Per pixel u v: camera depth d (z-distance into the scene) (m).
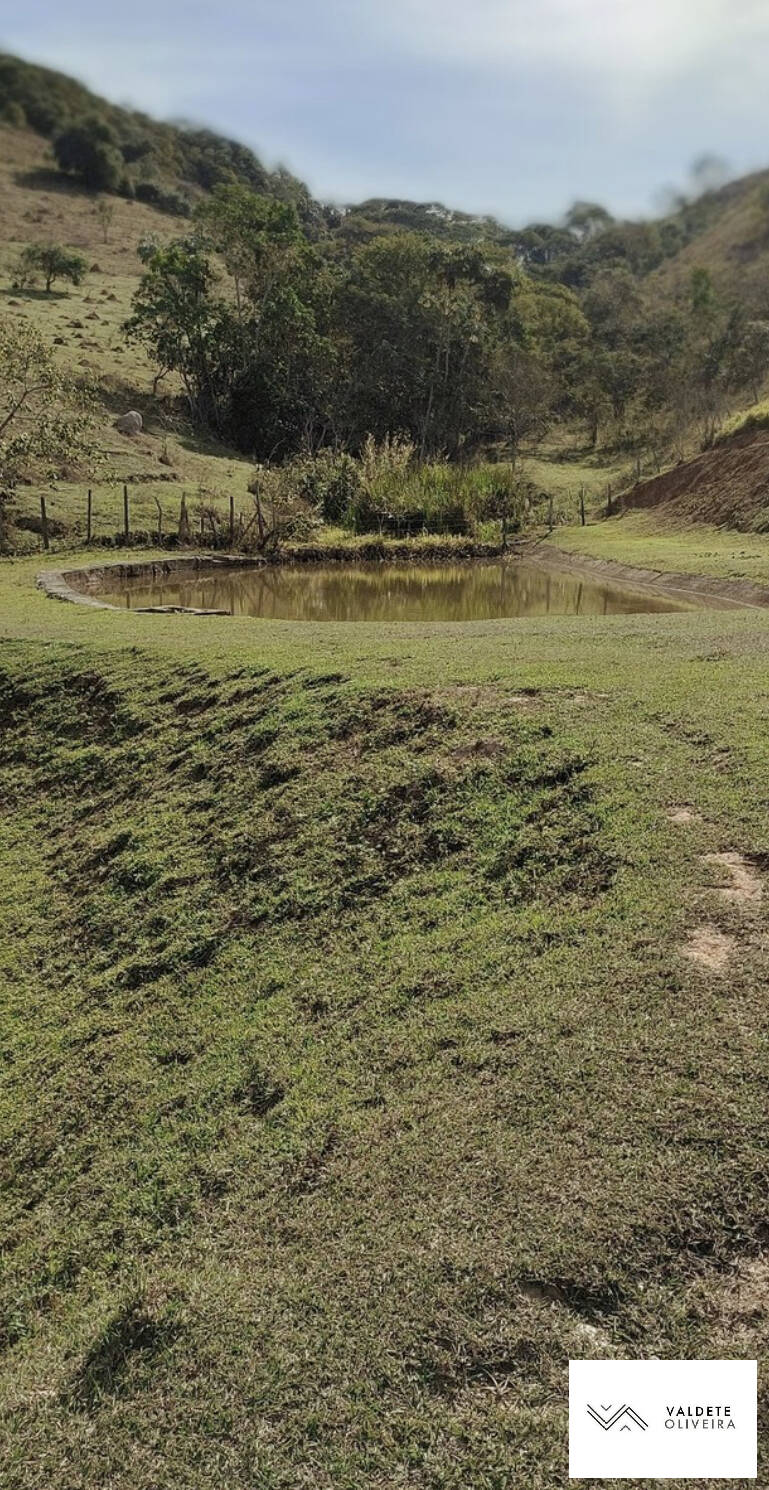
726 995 3.79
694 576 18.95
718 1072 3.39
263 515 24.75
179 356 38.94
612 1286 2.73
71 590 15.59
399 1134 3.46
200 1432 2.58
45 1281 3.50
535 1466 2.37
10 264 48.44
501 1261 2.84
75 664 9.85
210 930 5.46
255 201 39.62
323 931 5.11
